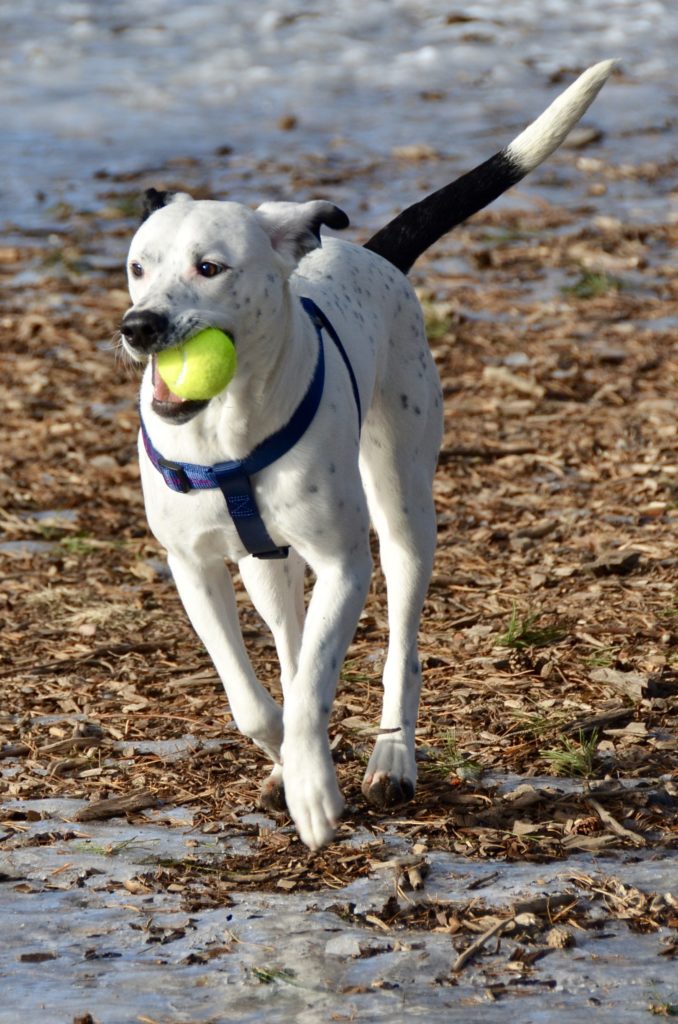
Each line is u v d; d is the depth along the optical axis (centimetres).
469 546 1270
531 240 2281
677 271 2106
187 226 735
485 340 1830
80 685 1026
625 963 630
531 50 3928
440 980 621
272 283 746
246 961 644
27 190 2720
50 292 2089
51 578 1248
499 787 831
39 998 616
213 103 3469
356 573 778
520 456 1488
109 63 3900
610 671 979
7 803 845
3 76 3753
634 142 2977
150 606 1182
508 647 1040
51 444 1566
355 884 721
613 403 1625
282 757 723
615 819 781
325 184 2666
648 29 4128
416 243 997
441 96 3478
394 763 826
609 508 1334
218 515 771
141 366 879
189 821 810
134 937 672
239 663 800
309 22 4322
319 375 778
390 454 908
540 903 682
